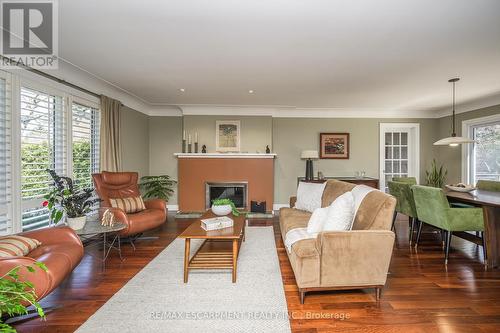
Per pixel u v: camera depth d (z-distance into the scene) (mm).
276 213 5570
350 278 2039
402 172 5984
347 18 2070
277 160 5879
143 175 5500
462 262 2904
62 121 3195
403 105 5320
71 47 2625
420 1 1838
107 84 3932
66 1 1852
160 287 2297
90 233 2686
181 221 4887
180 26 2209
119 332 1693
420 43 2504
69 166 3291
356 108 5633
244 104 5301
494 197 3006
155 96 4691
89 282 2412
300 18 2074
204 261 2635
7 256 1742
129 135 4891
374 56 2830
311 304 2041
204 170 5434
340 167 5887
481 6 1889
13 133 2516
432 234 4012
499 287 2322
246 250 3232
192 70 3301
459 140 3400
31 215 2748
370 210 2225
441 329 1752
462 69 3217
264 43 2523
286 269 2688
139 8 1944
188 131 5621
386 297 2152
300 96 4633
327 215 2303
